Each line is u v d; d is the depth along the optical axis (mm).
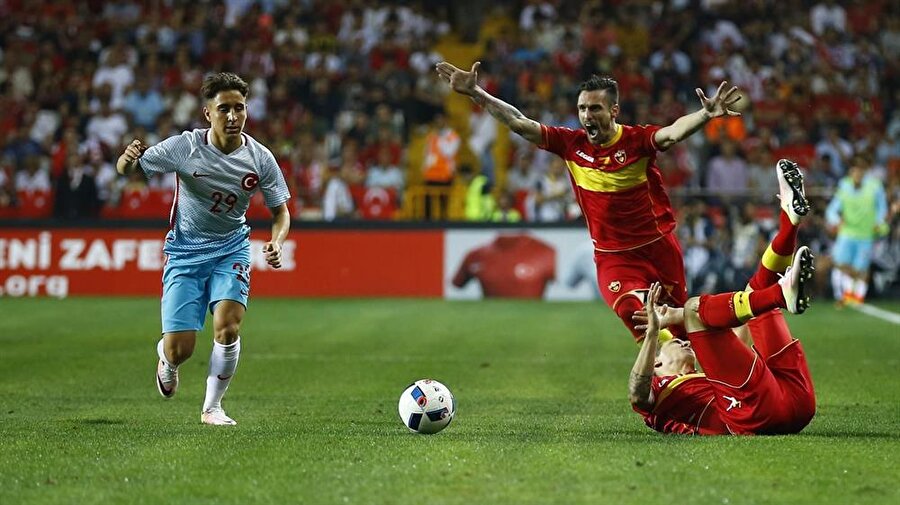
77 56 99250
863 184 72375
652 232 31781
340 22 103188
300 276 79625
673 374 28734
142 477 21969
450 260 78938
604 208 31594
